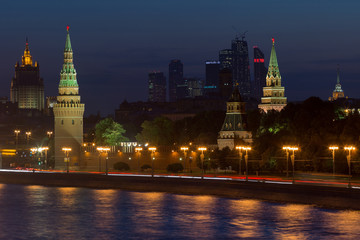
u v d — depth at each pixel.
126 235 182.25
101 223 198.88
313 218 193.12
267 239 172.75
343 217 193.00
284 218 194.88
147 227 191.00
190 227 188.62
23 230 191.75
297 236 174.38
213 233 180.75
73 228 193.12
